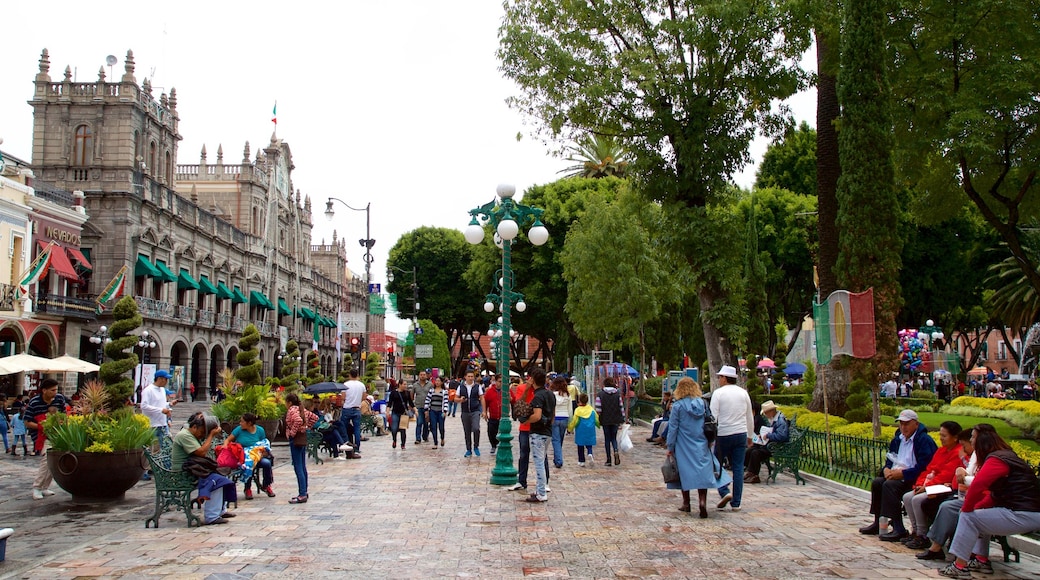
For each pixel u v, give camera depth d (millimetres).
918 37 18344
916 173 20125
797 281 45406
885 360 14945
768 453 13406
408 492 12234
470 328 67188
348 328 39719
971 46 17922
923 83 18094
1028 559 7633
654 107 19797
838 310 13742
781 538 8656
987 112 17578
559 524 9531
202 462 9633
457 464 16219
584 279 33219
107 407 14359
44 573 7188
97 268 40281
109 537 8867
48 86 41562
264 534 8984
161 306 43844
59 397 19234
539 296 46375
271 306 61062
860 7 16156
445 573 7172
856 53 16078
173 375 44594
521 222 14805
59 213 36344
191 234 48844
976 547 7262
